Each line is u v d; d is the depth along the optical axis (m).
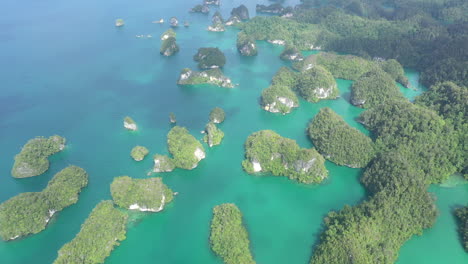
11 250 124.75
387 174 141.00
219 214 133.25
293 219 138.38
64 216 137.50
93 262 116.25
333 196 148.75
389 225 123.38
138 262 120.38
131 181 141.62
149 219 136.12
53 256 122.94
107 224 124.94
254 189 152.62
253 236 130.62
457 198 146.38
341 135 164.88
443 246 126.62
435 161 153.62
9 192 150.25
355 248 111.25
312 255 121.50
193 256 122.38
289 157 155.00
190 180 156.12
